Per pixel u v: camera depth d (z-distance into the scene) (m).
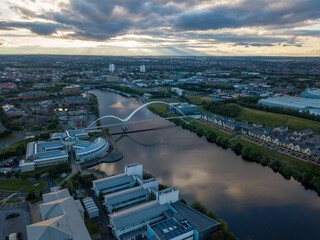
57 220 119.56
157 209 139.38
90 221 139.38
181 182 193.12
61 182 185.25
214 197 173.00
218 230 125.62
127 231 127.44
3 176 193.50
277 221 149.38
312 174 193.88
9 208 151.25
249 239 129.12
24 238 126.19
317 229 143.12
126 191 157.25
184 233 117.81
